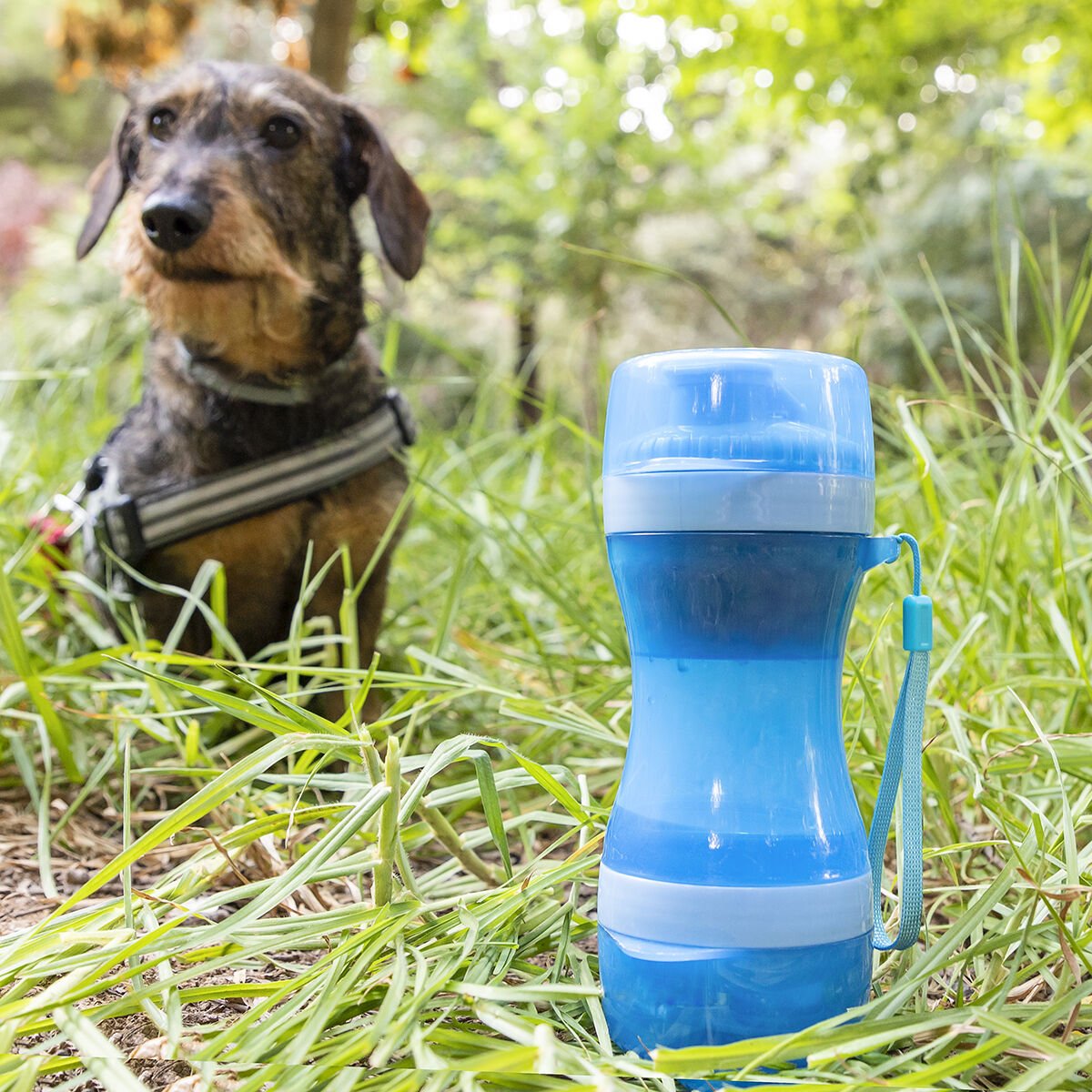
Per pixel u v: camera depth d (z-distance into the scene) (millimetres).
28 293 2322
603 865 546
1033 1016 533
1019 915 585
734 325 772
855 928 528
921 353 917
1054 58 3281
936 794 686
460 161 5180
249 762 568
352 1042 506
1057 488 836
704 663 530
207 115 990
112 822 813
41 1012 511
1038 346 4070
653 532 529
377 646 1057
